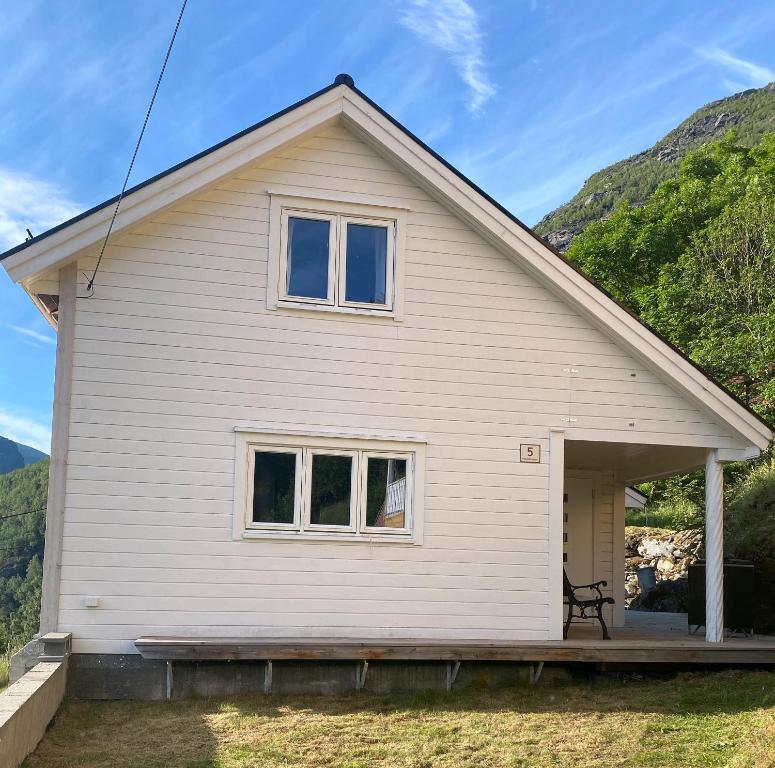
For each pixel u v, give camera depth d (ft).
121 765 27.09
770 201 101.09
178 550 37.22
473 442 40.37
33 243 35.88
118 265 37.86
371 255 40.45
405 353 40.11
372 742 30.01
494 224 40.19
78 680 35.70
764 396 78.64
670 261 119.65
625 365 41.93
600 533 52.03
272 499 38.34
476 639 39.42
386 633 38.68
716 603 41.86
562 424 41.16
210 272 38.58
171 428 37.65
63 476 36.52
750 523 52.65
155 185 37.01
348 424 39.27
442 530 39.73
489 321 40.98
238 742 29.58
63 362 36.96
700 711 33.94
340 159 40.19
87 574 36.40
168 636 36.65
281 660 36.55
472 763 27.86
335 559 38.60
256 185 39.29
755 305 93.61
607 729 31.48
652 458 47.47
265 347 38.81
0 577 135.33
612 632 46.42
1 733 22.68
